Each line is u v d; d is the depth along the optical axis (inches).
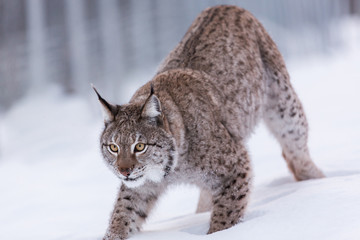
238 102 419.2
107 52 1525.6
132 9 1691.7
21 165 859.4
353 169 475.8
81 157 853.2
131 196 374.3
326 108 944.3
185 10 1723.7
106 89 1382.9
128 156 339.9
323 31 2256.4
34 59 1450.5
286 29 2148.1
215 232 336.2
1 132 1091.9
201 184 378.0
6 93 1336.1
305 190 371.6
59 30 1539.1
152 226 412.8
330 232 288.7
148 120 345.4
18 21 1509.6
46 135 1020.5
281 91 468.1
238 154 379.9
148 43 1638.8
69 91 1365.7
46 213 561.6
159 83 387.2
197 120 370.6
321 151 593.6
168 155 351.3
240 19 461.4
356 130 702.5
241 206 367.6
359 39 2306.8
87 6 1601.9
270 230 311.1
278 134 484.4
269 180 500.1
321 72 1590.8
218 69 418.6
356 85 1191.6
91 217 528.4
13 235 483.5
